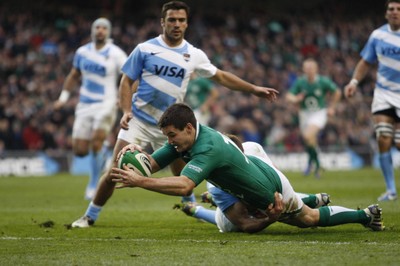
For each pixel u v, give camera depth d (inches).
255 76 4018.2
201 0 5152.6
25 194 2022.6
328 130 3646.7
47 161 3221.0
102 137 1923.0
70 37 3966.5
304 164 3523.6
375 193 1891.0
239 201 1082.1
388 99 1649.9
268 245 956.6
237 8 5206.7
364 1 5315.0
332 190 2006.6
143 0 4872.0
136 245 987.9
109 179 1209.4
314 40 4722.0
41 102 3361.2
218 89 3663.9
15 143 3221.0
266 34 4670.3
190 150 967.6
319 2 5339.6
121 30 4421.8
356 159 3644.2
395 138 1681.8
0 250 961.5
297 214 1043.9
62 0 4704.7
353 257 856.3
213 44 4276.6
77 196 1948.8
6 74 3599.9
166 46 1245.1
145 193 2027.6
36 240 1054.4
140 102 1250.0
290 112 3688.5
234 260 852.0
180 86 1254.9
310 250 908.6
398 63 1625.2
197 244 984.9
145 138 1259.2
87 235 1112.2
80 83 3496.6
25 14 4136.3
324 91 2618.1
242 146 1095.0
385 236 1023.0
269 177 1012.5
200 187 2272.4
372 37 1659.7
